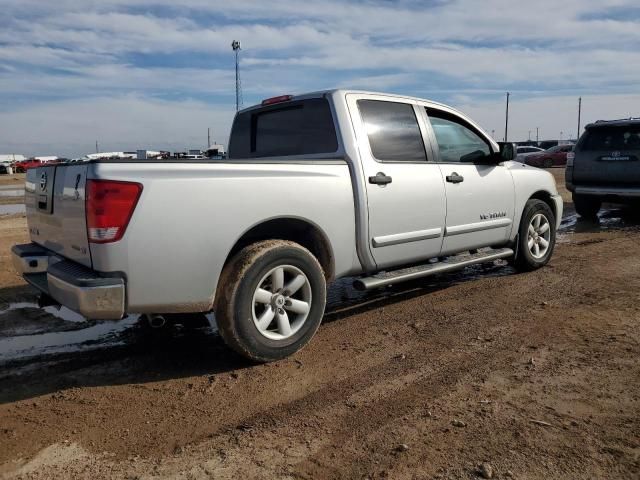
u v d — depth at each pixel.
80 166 3.50
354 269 4.62
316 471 2.65
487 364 3.86
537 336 4.38
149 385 3.69
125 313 3.50
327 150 4.67
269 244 3.92
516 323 4.72
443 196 5.20
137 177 3.40
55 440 3.00
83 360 4.16
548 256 6.77
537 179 6.50
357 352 4.18
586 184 10.77
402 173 4.84
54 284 3.63
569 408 3.20
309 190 4.17
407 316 5.06
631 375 3.60
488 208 5.75
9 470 2.73
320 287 4.16
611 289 5.67
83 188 3.42
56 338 4.67
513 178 6.09
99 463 2.77
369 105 4.83
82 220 3.49
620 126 10.20
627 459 2.68
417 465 2.67
